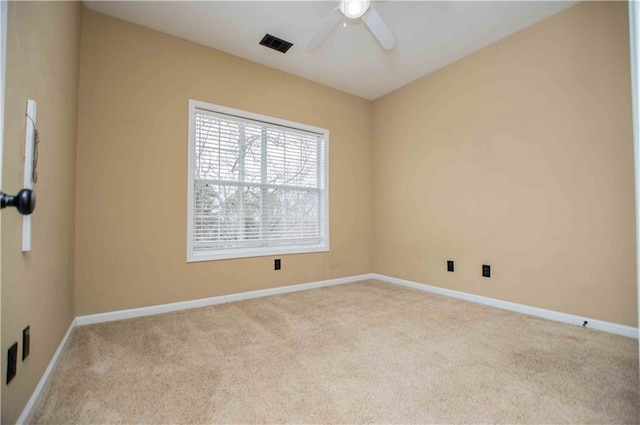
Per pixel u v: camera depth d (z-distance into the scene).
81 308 2.15
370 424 1.13
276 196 3.18
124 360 1.63
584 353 1.71
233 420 1.15
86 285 2.17
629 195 1.96
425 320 2.28
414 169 3.41
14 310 1.01
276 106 3.13
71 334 1.97
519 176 2.49
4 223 0.93
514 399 1.28
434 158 3.19
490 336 1.96
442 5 2.19
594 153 2.10
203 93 2.70
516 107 2.51
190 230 2.60
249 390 1.35
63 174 1.71
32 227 1.19
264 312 2.48
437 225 3.15
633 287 1.93
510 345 1.82
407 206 3.48
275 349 1.77
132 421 1.14
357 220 3.79
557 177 2.27
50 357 1.45
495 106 2.66
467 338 1.93
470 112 2.86
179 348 1.78
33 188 1.17
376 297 2.96
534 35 2.40
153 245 2.43
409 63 3.03
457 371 1.52
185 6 2.21
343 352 1.73
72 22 1.86
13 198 0.73
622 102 1.99
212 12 2.28
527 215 2.44
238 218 2.92
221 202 2.83
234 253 2.83
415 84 3.40
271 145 3.15
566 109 2.23
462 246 2.91
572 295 2.19
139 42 2.42
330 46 2.73
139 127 2.40
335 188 3.60
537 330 2.06
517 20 2.36
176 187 2.54
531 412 1.20
